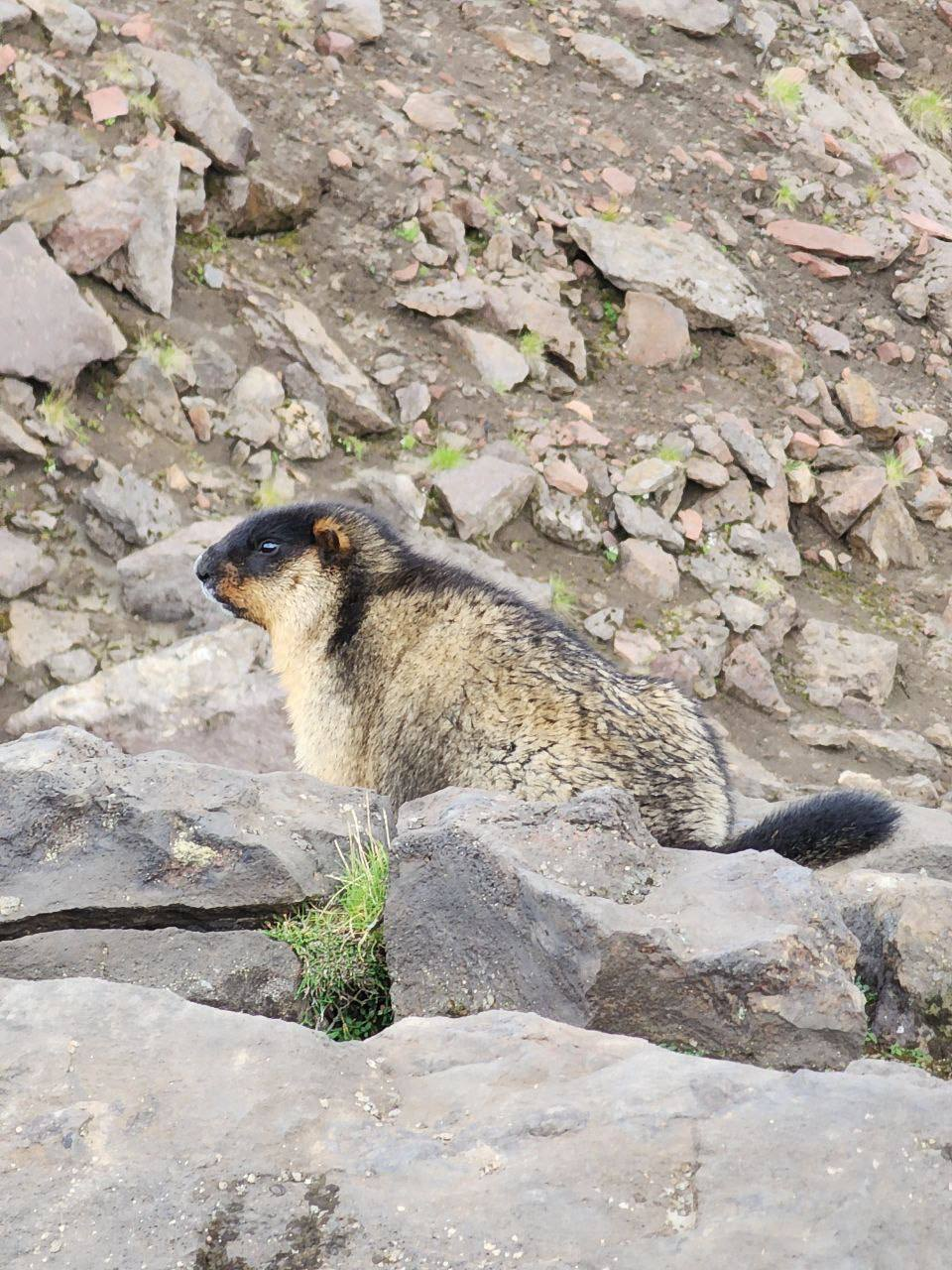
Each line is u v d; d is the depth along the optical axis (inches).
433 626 475.8
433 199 1092.5
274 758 745.6
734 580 968.3
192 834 387.2
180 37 1111.0
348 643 492.7
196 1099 256.7
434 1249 223.5
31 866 382.3
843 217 1245.7
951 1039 353.1
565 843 357.4
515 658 457.1
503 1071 270.4
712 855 367.9
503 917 343.3
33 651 796.0
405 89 1176.8
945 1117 241.0
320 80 1139.3
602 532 966.4
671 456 1003.3
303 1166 241.4
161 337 944.9
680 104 1278.3
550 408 1025.5
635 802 377.1
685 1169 236.2
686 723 452.4
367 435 972.6
